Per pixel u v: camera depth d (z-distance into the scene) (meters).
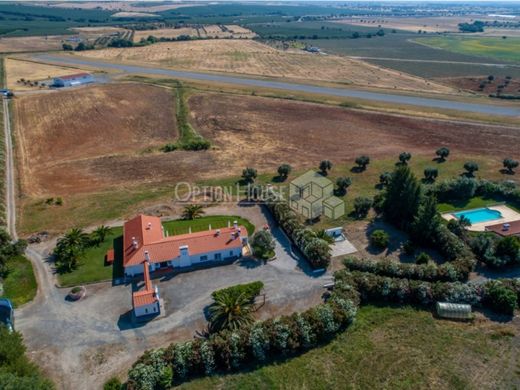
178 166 93.44
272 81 174.12
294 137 110.94
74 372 42.09
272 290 52.88
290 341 42.62
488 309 48.84
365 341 44.53
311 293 52.28
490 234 59.66
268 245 58.84
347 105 136.75
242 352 41.72
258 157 98.06
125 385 39.53
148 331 46.91
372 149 101.56
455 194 75.25
